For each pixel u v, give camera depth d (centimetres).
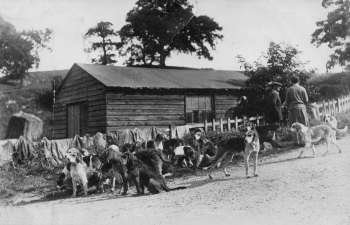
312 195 747
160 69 2506
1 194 1127
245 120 1794
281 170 1008
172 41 3575
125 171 1019
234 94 2333
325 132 1132
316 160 1071
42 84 3878
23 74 3712
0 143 1517
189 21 3406
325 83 2223
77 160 1066
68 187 1129
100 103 1984
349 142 1295
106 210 811
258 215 660
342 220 609
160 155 1035
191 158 1269
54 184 1234
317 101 1878
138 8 3462
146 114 2036
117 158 1035
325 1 1923
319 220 616
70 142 1543
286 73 1806
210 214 689
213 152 1262
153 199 886
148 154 1009
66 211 839
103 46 3469
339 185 790
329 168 941
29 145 1501
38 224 757
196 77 2414
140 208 795
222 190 882
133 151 1193
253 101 1875
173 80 2228
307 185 819
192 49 3588
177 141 1334
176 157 1288
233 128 1903
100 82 1938
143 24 3412
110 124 1934
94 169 1118
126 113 1983
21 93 3606
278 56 1842
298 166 1024
